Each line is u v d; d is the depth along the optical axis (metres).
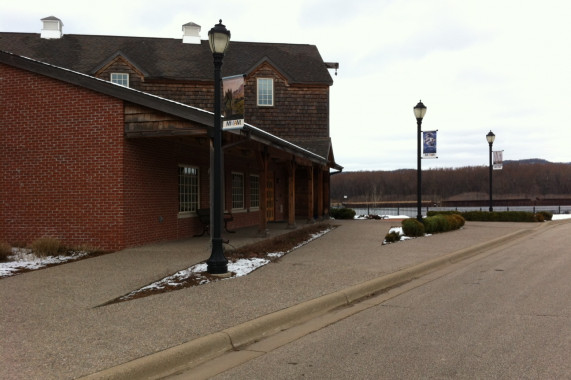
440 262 11.53
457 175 105.88
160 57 23.28
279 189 24.02
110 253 11.47
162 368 4.74
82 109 12.12
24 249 11.94
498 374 4.53
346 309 7.32
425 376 4.52
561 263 11.66
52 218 12.27
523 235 19.36
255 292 7.78
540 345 5.37
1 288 7.91
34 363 4.58
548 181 104.12
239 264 10.34
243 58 24.62
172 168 14.27
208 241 13.80
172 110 11.52
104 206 11.94
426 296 8.15
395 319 6.65
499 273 10.34
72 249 11.80
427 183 103.69
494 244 15.78
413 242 15.16
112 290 7.77
